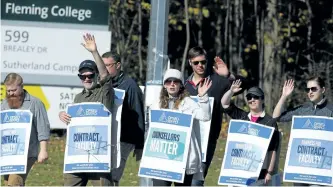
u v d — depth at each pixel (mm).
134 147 24875
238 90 23859
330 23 65438
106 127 22969
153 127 22516
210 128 24000
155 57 24141
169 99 22797
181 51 66375
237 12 64375
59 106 36719
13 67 36438
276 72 63031
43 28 36469
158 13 24141
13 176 23578
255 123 23047
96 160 22922
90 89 23297
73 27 36469
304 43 65000
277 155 23578
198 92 23297
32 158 23766
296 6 64500
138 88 24734
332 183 22953
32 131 23656
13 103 23500
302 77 63312
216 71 24656
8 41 36312
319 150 22984
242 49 65062
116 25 63406
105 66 23344
